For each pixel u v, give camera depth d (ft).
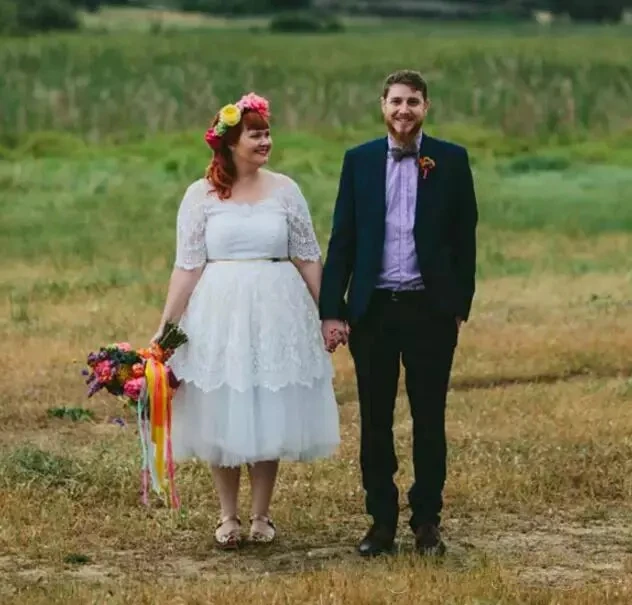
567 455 38.99
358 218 30.76
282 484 36.29
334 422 31.86
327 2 347.77
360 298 30.50
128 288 66.39
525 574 30.17
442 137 130.31
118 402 45.96
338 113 140.77
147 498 34.76
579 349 53.31
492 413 44.16
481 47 198.39
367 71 163.94
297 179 105.60
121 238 82.28
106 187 103.09
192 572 30.22
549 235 84.74
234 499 32.04
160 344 31.22
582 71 160.56
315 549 31.76
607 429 42.09
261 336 30.99
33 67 158.40
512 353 52.90
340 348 53.31
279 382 30.89
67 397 46.70
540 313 60.49
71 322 58.39
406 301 30.53
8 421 44.01
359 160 30.89
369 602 27.45
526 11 351.25
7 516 33.58
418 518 31.04
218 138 31.37
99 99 142.20
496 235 84.12
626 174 114.21
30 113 136.56
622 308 61.62
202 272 31.65
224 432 30.83
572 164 119.85
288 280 31.48
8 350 52.90
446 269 30.60
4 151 121.60
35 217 89.66
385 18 341.62
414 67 167.94
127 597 27.81
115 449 39.70
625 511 34.99
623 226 88.89
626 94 150.20
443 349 30.76
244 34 252.42
